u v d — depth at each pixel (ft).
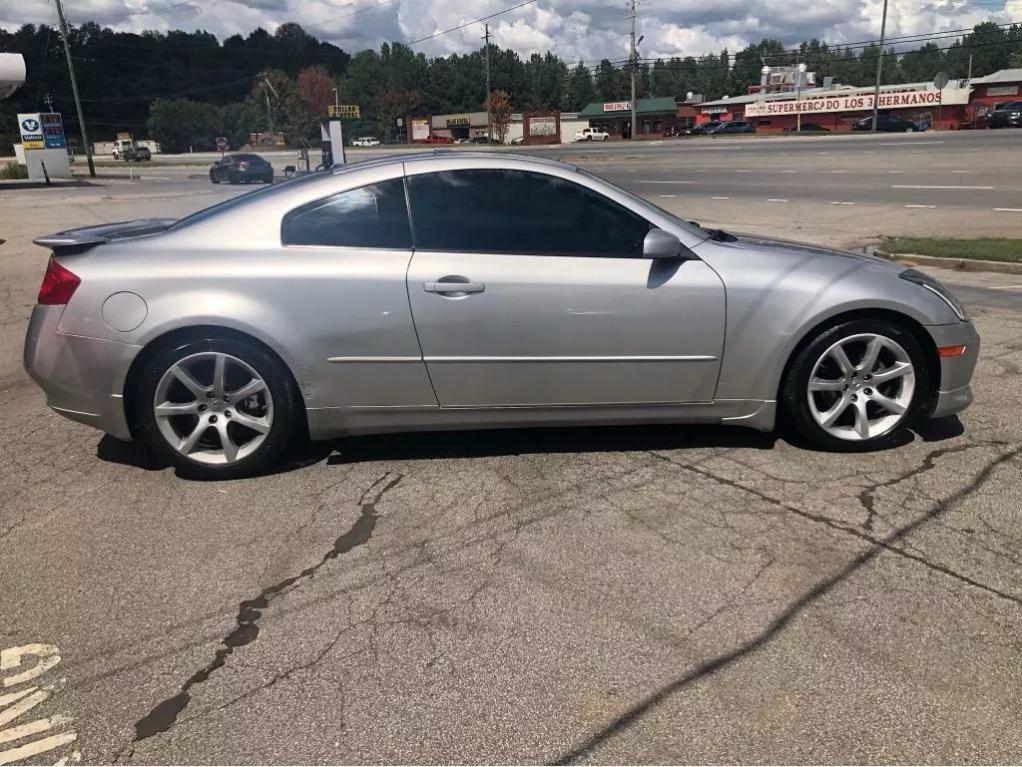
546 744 7.28
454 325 12.25
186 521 11.64
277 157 225.56
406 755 7.20
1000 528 10.80
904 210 49.67
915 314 12.69
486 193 12.53
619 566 10.16
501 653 8.55
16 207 73.97
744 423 13.20
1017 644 8.44
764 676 8.08
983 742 7.16
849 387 13.07
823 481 12.37
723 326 12.55
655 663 8.32
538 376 12.56
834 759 7.01
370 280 12.14
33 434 15.47
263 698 7.96
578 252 12.48
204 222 12.65
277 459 13.33
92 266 12.30
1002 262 30.89
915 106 208.33
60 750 7.34
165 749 7.32
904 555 10.19
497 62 410.31
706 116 295.28
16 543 11.12
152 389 12.37
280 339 12.13
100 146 362.33
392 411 12.74
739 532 10.91
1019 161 76.79
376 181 12.55
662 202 61.41
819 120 223.30
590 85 428.15
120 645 8.84
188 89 426.92
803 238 40.06
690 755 7.10
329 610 9.39
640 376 12.68
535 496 12.16
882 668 8.13
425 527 11.30
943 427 14.42
